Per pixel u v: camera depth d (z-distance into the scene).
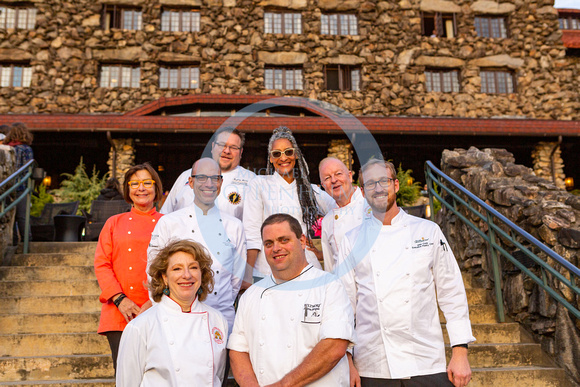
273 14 15.98
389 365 2.43
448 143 12.61
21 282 4.51
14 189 5.15
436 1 16.31
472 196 4.59
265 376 2.19
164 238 2.76
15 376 3.53
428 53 15.90
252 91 15.09
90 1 15.12
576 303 3.52
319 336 2.18
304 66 15.43
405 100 15.53
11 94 14.33
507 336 4.05
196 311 2.38
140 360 2.25
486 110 15.74
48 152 12.98
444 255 2.67
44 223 7.24
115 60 14.96
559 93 16.05
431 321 2.56
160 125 11.51
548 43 16.34
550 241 3.84
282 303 2.27
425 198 11.35
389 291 2.53
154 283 2.39
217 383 2.31
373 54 15.74
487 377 3.50
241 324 2.37
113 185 6.84
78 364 3.58
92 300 4.33
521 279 4.13
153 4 15.29
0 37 14.60
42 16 14.82
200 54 15.21
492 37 16.53
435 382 2.43
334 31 16.22
